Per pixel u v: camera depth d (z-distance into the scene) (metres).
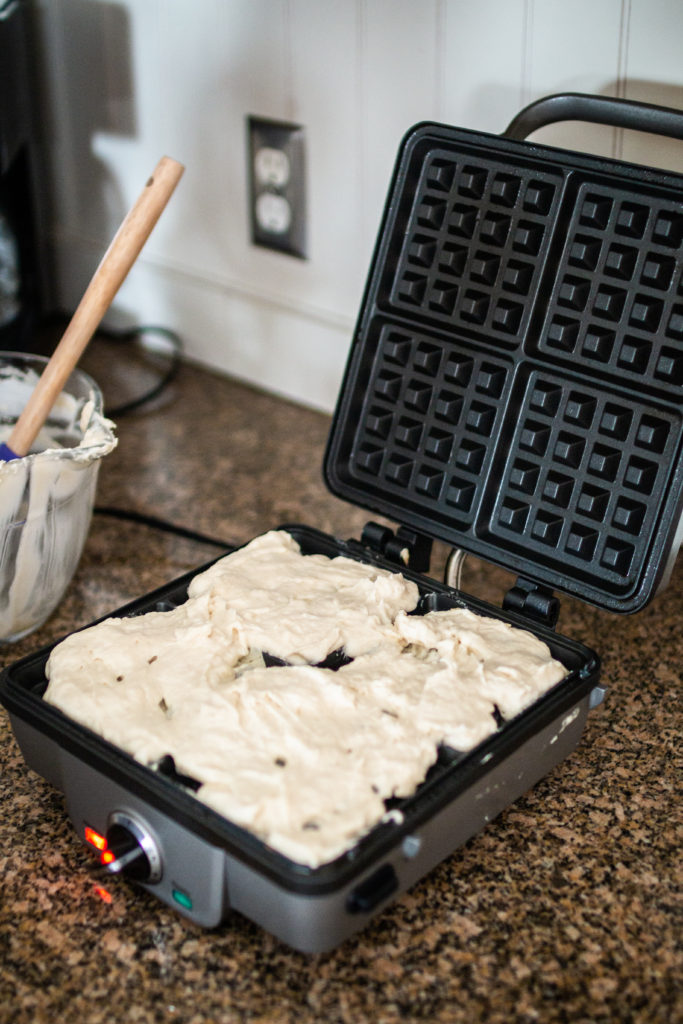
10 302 1.87
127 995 0.90
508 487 1.19
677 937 0.94
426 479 1.23
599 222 1.10
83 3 1.96
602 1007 0.88
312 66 1.66
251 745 0.94
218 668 1.04
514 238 1.15
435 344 1.23
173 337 2.13
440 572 1.50
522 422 1.18
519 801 1.10
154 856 0.93
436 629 1.09
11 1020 0.88
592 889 0.99
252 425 1.91
